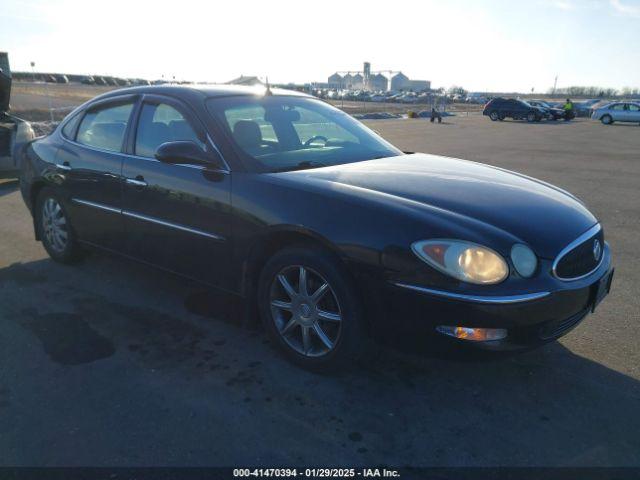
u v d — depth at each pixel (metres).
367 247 2.72
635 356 3.36
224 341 3.53
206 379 3.09
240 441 2.56
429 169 3.57
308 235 2.94
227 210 3.26
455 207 2.85
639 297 4.31
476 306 2.51
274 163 3.41
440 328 2.62
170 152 3.27
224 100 3.75
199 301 4.14
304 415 2.76
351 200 2.87
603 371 3.19
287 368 3.21
